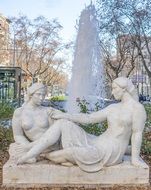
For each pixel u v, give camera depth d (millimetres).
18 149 5902
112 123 5863
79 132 5867
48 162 5863
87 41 18797
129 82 5875
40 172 5703
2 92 20203
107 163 5730
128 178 5750
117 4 33844
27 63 49188
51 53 51625
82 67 18297
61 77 66625
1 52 51906
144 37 35562
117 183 5750
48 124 6082
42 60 51281
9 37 52312
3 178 5695
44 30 49594
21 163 5734
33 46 50125
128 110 5793
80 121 5910
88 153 5656
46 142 5727
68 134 5766
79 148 5668
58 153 5719
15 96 20812
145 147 8445
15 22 48906
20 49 50312
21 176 5688
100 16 34344
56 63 57000
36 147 5750
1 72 21375
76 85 18000
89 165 5699
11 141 9172
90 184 5727
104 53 37500
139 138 5820
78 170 5703
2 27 53094
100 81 18656
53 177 5715
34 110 6055
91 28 19031
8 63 52750
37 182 5711
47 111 6125
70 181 5719
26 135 6055
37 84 6059
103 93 19109
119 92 5859
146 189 5605
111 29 34812
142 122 5797
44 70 51062
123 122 5762
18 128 6004
